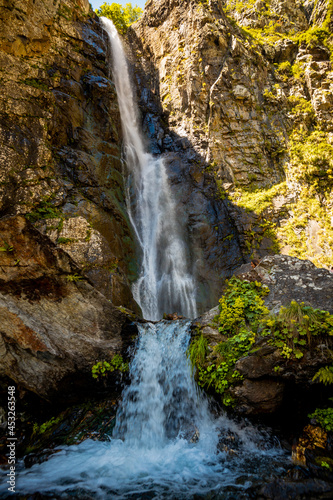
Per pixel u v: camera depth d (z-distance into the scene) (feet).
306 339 15.72
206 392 17.28
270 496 12.00
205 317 19.62
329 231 40.60
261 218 43.47
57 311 19.15
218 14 54.70
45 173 30.83
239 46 51.72
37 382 18.08
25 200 28.22
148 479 13.89
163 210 46.50
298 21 63.16
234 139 48.42
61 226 27.78
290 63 55.77
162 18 62.34
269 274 19.71
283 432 16.06
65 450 15.94
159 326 22.03
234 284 19.85
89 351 18.93
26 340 17.92
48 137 33.35
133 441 17.08
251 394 15.83
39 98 33.83
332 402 15.67
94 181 36.01
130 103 57.88
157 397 18.94
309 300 17.65
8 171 28.45
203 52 51.80
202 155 48.47
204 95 50.88
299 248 40.98
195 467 14.53
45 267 19.25
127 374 19.13
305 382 15.38
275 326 16.43
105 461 15.24
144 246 43.19
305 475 12.98
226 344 17.34
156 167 50.78
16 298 18.37
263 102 51.06
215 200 46.01
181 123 53.26
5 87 31.50
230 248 43.14
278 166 48.01
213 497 12.43
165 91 57.11
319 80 51.65
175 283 41.16
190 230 44.45
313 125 49.85
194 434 16.47
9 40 33.53
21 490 13.11
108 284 27.27
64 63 39.22
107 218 33.81
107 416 17.97
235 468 14.19
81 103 39.83
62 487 13.34
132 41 66.49
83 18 46.29
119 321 20.93
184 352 18.92
